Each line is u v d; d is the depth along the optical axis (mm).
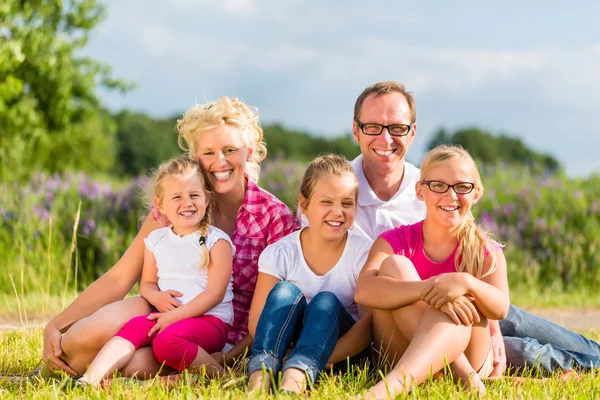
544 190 10227
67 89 13328
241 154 3891
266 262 3541
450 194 3330
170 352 3244
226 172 3867
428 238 3467
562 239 9203
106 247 8281
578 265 8961
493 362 3393
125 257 3758
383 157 4164
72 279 8031
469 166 3391
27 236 8234
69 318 3619
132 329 3305
